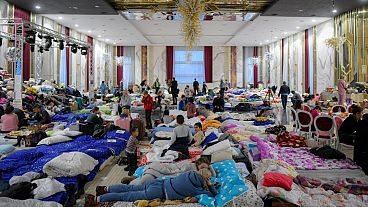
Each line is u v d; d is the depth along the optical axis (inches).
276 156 194.1
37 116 362.9
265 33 753.6
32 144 274.5
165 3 504.7
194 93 779.4
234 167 168.6
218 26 660.1
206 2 485.1
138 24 636.7
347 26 519.2
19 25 378.3
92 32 727.1
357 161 187.2
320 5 478.0
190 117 382.6
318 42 635.5
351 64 507.8
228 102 594.2
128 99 425.4
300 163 189.5
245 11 536.7
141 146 281.7
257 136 239.5
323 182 163.3
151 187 149.2
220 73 1013.8
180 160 203.6
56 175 172.9
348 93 448.1
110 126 309.0
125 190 154.3
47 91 480.1
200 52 1011.3
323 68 615.5
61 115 404.2
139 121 311.3
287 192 140.0
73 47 510.3
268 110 413.7
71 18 568.4
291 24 634.2
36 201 135.3
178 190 146.0
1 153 241.9
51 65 590.2
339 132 247.0
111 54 986.1
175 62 1008.2
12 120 315.3
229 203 137.3
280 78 871.1
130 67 998.4
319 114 282.2
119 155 254.2
